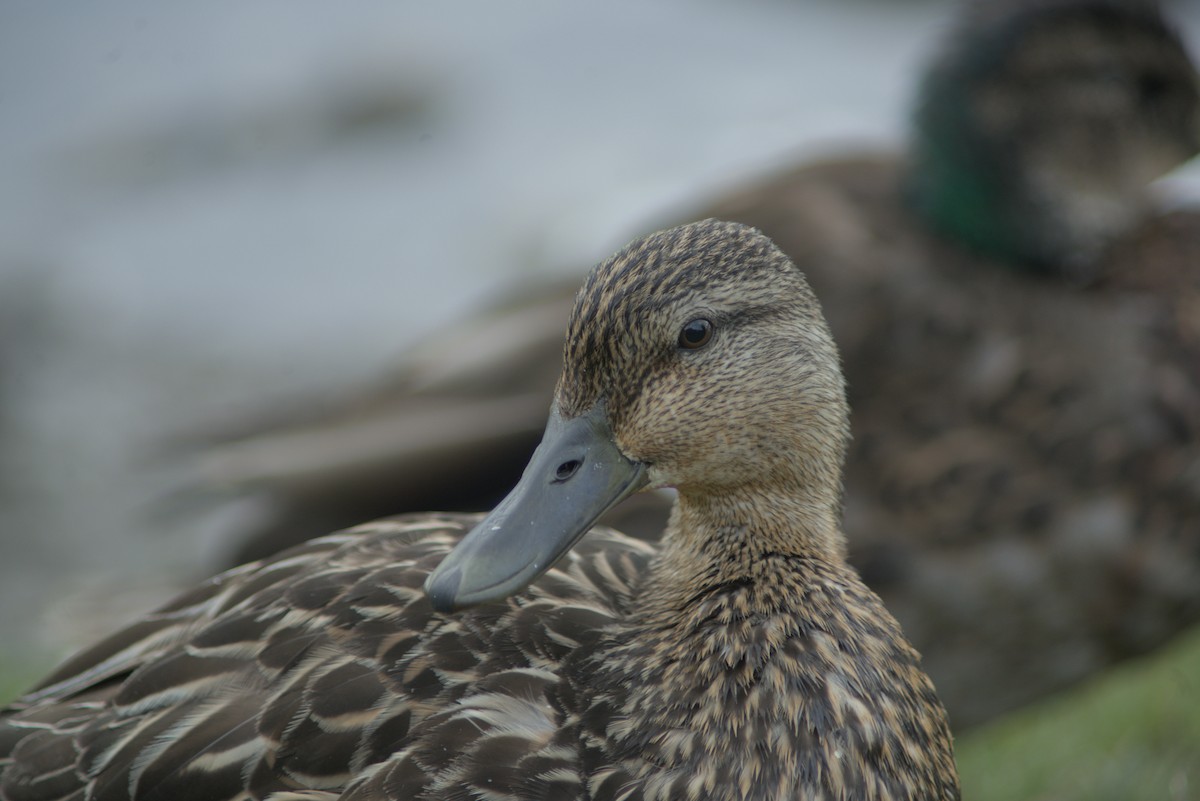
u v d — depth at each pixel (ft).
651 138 64.95
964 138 29.94
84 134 71.26
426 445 30.71
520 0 75.92
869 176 31.91
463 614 18.53
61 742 18.72
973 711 28.68
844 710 17.38
